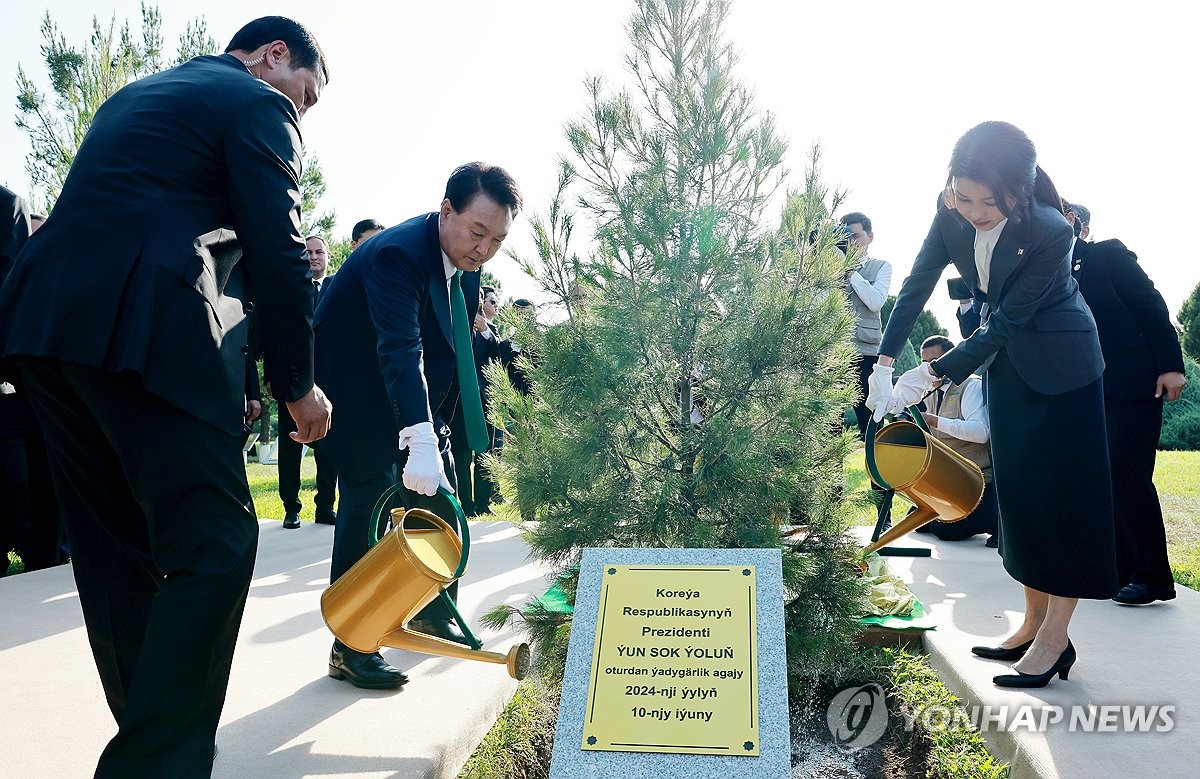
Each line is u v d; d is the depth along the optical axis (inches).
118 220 80.2
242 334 86.8
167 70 92.1
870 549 115.3
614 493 113.8
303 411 92.5
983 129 117.0
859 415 238.1
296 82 100.4
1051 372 120.7
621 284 116.0
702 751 77.8
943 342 238.2
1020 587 178.9
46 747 105.3
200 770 78.9
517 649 93.4
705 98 117.9
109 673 90.2
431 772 98.0
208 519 81.6
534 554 116.3
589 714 80.4
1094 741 103.7
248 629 154.1
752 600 84.8
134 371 76.9
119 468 87.7
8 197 204.5
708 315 116.7
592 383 110.2
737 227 120.0
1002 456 125.9
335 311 128.3
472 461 288.8
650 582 87.0
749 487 111.1
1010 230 118.1
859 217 246.2
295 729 108.5
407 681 123.1
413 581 92.7
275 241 84.7
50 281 79.0
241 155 84.7
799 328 114.0
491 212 121.9
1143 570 170.4
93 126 87.2
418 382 115.5
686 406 119.1
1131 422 171.0
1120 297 173.2
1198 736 105.3
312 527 274.5
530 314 118.7
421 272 124.6
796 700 123.0
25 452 218.4
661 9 120.7
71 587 189.8
